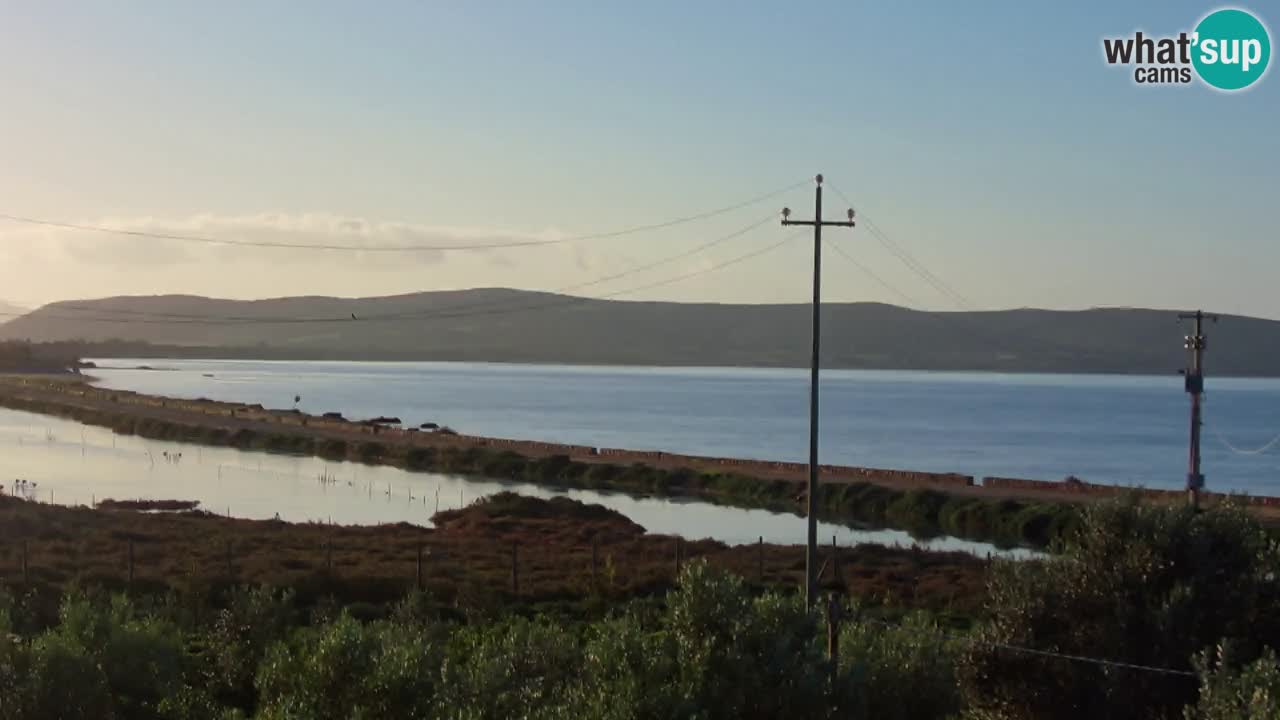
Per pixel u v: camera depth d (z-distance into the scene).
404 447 137.50
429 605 42.81
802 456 159.50
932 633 25.30
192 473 116.75
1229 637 21.08
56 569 50.31
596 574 52.50
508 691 22.52
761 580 53.97
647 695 18.92
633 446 173.00
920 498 91.19
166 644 23.39
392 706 21.86
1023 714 22.12
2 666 20.70
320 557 57.66
